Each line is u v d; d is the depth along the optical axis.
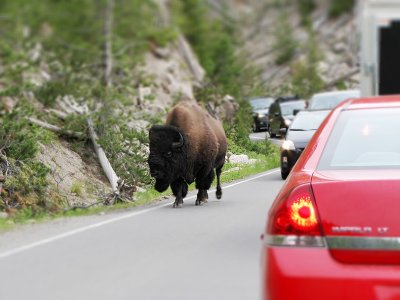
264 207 32.41
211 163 34.38
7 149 47.41
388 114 13.54
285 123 75.00
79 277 17.97
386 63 45.59
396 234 11.02
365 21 45.81
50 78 96.31
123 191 41.78
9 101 72.50
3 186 43.50
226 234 24.41
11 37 124.50
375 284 10.75
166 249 21.59
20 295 16.33
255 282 17.02
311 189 11.57
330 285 10.84
